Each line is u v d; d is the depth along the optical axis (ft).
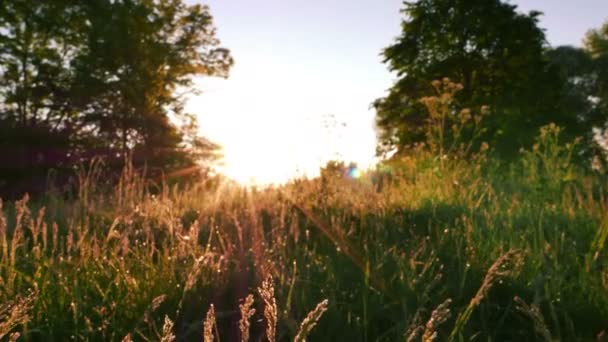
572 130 90.68
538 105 96.89
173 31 122.31
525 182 24.98
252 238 13.70
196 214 18.53
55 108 108.88
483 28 96.12
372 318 10.17
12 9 107.04
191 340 9.30
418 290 10.95
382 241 14.48
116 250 11.41
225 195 21.25
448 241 14.56
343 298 11.02
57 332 8.89
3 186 54.60
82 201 18.01
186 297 10.31
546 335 6.31
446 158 28.66
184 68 120.37
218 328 9.84
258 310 10.03
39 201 20.35
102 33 107.04
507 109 88.84
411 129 93.66
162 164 99.96
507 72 98.12
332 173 23.65
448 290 11.27
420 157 31.24
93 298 10.11
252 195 20.35
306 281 11.22
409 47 102.17
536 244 12.85
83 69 107.55
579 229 15.29
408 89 99.04
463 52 98.17
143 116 107.86
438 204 19.79
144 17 115.75
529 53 98.27
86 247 11.43
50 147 67.56
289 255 13.44
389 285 11.46
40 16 107.86
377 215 17.40
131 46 108.47
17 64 110.32
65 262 10.96
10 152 61.00
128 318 9.51
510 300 10.77
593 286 11.05
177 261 11.93
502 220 16.05
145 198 18.42
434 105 32.04
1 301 9.07
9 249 12.17
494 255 12.81
